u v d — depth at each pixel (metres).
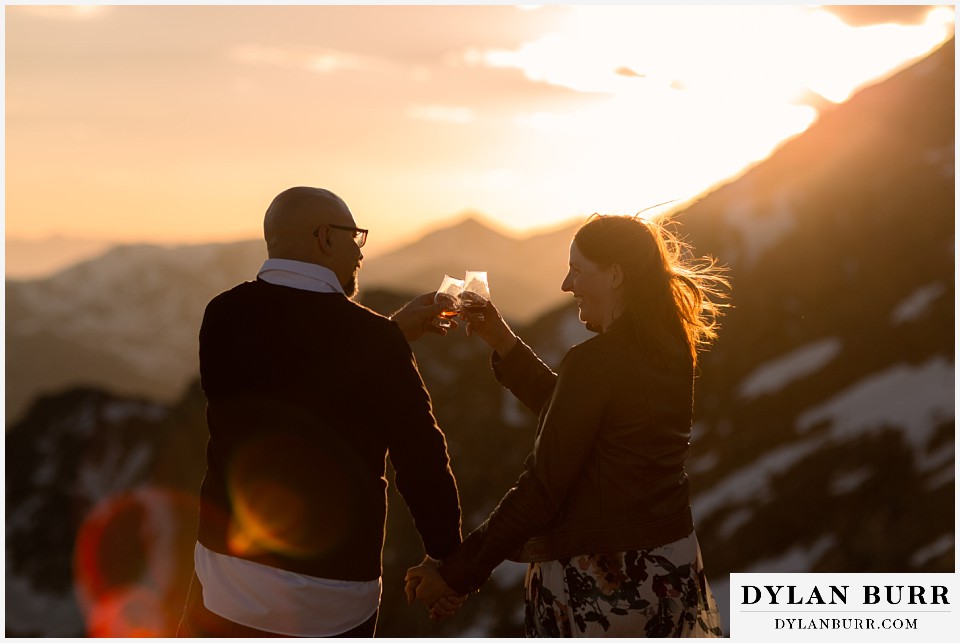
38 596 120.06
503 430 79.50
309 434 3.66
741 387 65.38
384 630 55.12
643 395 3.50
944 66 92.12
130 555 119.31
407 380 3.76
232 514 3.75
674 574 3.53
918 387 52.22
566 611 3.56
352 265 3.94
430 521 3.71
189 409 124.94
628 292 3.58
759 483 49.66
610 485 3.51
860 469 45.12
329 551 3.67
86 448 142.75
